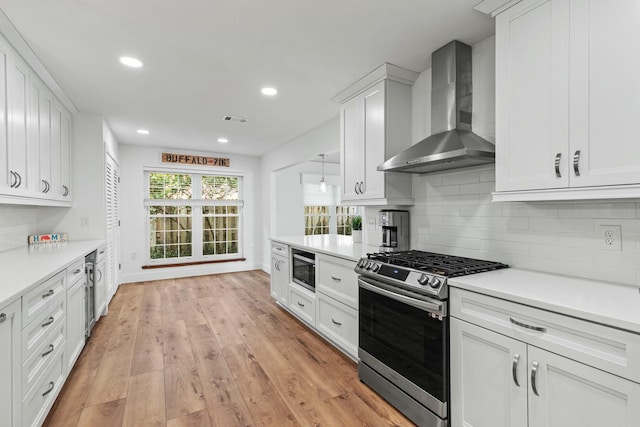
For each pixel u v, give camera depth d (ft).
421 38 6.70
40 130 8.27
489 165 6.73
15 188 6.91
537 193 4.97
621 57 4.07
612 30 4.15
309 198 21.59
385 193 8.14
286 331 10.26
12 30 6.14
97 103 10.27
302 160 14.80
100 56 7.24
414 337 5.78
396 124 8.26
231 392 6.81
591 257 5.19
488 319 4.65
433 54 7.24
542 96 4.90
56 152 9.51
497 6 5.44
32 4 5.36
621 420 3.37
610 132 4.17
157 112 11.25
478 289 4.75
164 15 5.76
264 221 19.84
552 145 4.77
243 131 14.02
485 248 6.82
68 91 9.23
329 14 5.83
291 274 11.59
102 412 6.11
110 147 13.29
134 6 5.49
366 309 7.07
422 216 8.39
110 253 13.14
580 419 3.69
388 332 6.40
